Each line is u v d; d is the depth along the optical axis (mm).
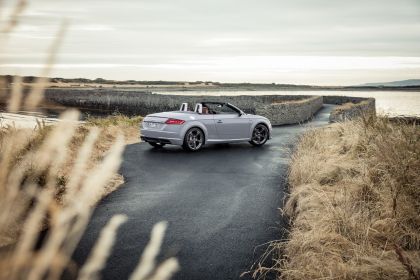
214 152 11352
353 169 6539
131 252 4062
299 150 9242
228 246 4324
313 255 3527
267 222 5199
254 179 7855
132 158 10109
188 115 11391
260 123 12812
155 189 6922
